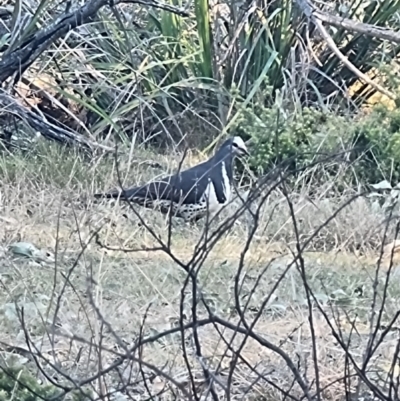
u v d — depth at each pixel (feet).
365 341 26.84
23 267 32.45
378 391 19.54
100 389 20.16
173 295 30.04
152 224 38.83
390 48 58.29
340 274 33.58
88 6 48.83
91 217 37.47
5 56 49.55
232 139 40.52
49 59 53.98
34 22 49.14
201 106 56.75
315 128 50.11
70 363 24.38
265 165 48.49
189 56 53.62
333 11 56.80
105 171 45.19
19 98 55.11
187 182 39.27
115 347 25.70
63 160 45.78
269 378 24.31
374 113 51.19
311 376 24.31
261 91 55.16
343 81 56.08
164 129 53.01
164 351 25.50
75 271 32.04
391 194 42.06
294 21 56.75
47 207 39.40
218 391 23.27
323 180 45.75
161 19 57.52
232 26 57.06
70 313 27.61
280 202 39.01
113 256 34.01
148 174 45.78
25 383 21.62
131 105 52.44
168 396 23.04
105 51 57.62
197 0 55.31
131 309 28.53
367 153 47.55
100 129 52.13
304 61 54.29
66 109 51.75
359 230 38.09
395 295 31.58
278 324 28.17
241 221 39.58
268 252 35.60
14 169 44.75
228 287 30.76
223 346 25.98
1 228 36.91
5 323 26.89
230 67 57.16
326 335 27.37
